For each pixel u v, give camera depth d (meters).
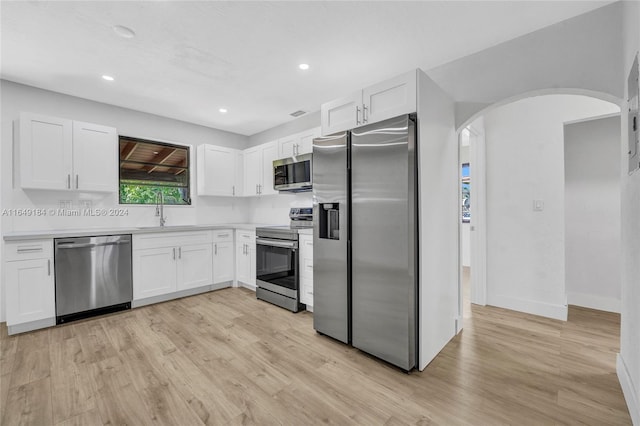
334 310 2.38
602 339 2.40
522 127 3.00
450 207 2.42
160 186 3.99
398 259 1.95
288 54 2.43
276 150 3.95
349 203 2.27
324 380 1.85
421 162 1.97
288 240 3.15
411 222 1.92
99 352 2.19
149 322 2.78
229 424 1.47
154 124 3.90
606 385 1.78
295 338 2.46
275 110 3.77
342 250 2.31
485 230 3.21
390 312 1.99
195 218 4.30
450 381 1.83
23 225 2.90
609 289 3.03
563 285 2.80
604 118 2.85
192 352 2.20
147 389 1.75
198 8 1.87
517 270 3.05
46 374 1.89
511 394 1.70
